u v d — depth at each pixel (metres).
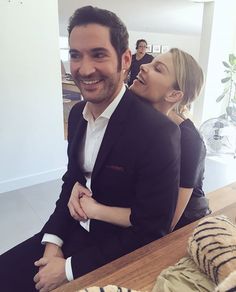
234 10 3.46
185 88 0.95
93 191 0.88
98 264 0.81
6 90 2.20
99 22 0.68
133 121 0.79
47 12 2.22
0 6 2.00
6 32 2.08
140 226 0.80
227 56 3.61
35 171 2.53
